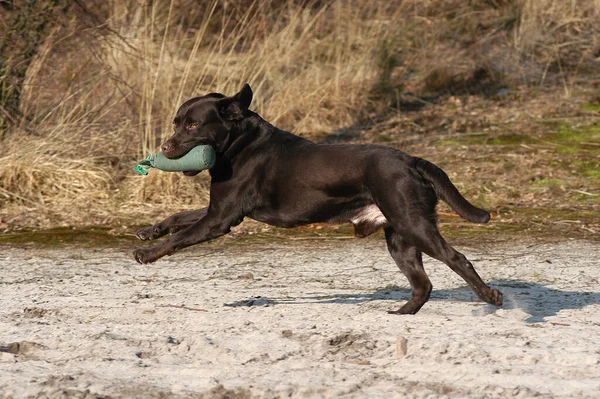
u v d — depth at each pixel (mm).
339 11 24062
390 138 20844
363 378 7570
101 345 8688
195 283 12094
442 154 19422
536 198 16781
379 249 14023
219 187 10195
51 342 8836
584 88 23484
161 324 9562
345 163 9719
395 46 24125
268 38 22031
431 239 9281
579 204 16359
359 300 10922
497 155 19172
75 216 16250
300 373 7730
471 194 16953
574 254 13266
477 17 26750
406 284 11781
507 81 24109
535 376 7547
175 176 17188
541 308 10195
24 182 17266
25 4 18359
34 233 15477
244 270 12875
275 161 10094
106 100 18797
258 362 8133
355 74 23047
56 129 18250
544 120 21375
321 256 13656
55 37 18703
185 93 19344
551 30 26172
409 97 23531
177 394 7312
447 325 9219
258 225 15711
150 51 19922
